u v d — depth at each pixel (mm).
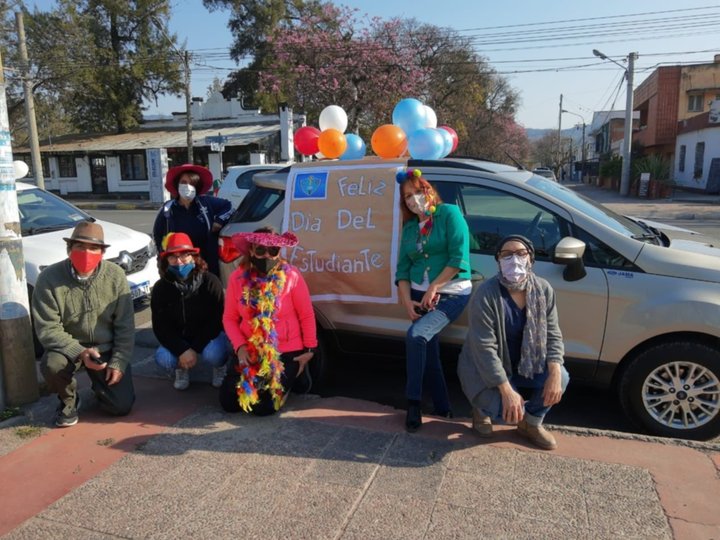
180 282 4371
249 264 4047
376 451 3518
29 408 4137
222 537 2746
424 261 3852
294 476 3252
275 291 3957
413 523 2826
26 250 5895
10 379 4113
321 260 4523
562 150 89812
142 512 2945
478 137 51531
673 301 3637
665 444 3553
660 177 30312
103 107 36250
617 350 3820
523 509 2926
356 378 5219
